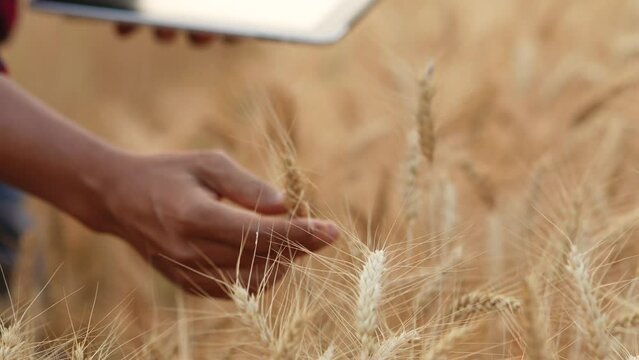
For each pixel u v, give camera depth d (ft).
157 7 6.04
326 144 7.80
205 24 5.98
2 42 7.34
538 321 4.27
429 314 4.99
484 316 4.93
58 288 6.82
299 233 4.78
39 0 6.17
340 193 6.95
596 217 5.89
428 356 4.52
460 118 7.75
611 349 4.51
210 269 5.03
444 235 5.40
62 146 5.18
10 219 7.11
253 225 4.82
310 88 9.73
